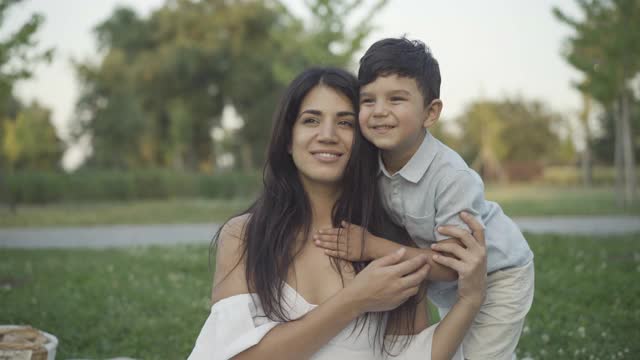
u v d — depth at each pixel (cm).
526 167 5281
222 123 4388
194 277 766
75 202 2941
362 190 256
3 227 1644
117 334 523
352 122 246
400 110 245
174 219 1848
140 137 4112
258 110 3994
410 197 269
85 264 866
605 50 1549
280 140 246
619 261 783
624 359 446
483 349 295
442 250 237
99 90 4631
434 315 572
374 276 214
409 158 266
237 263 237
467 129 5803
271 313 228
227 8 4022
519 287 297
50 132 3541
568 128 4925
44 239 1320
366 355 232
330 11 1344
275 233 238
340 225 251
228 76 3984
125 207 2509
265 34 4006
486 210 296
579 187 4447
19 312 579
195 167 4831
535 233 1125
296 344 213
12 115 4091
